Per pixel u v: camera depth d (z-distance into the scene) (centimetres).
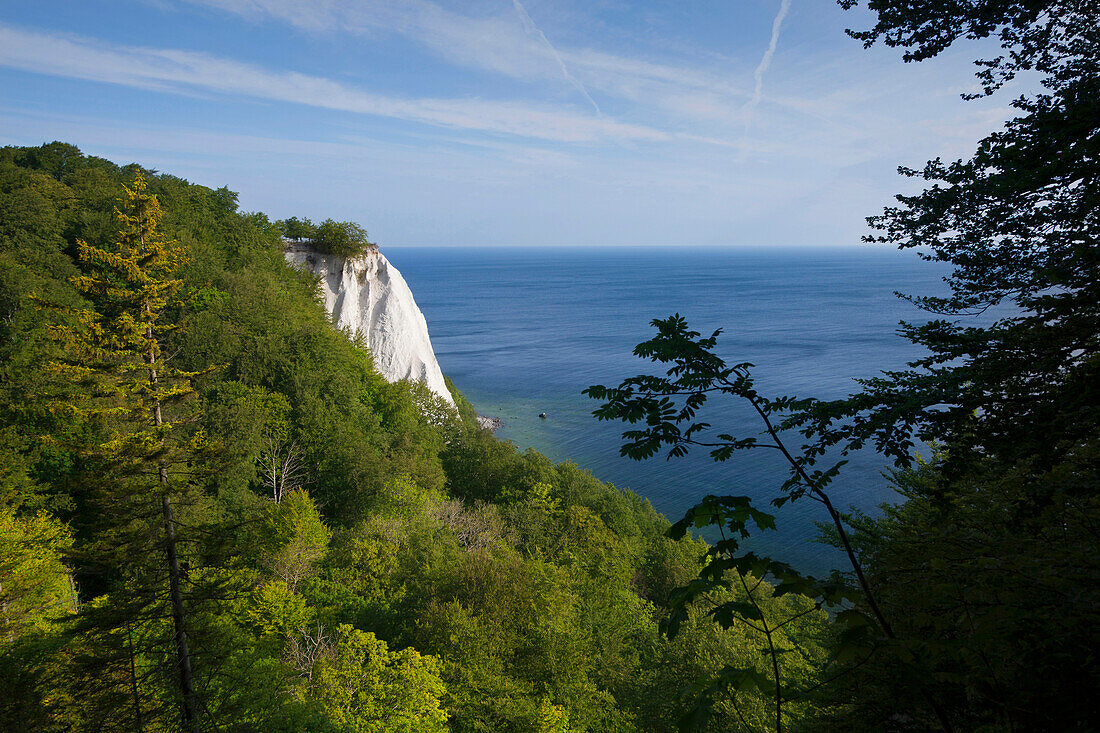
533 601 3020
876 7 947
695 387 556
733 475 8100
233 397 4706
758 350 16062
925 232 956
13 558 2675
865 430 755
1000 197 805
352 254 7881
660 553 5719
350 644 2384
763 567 381
